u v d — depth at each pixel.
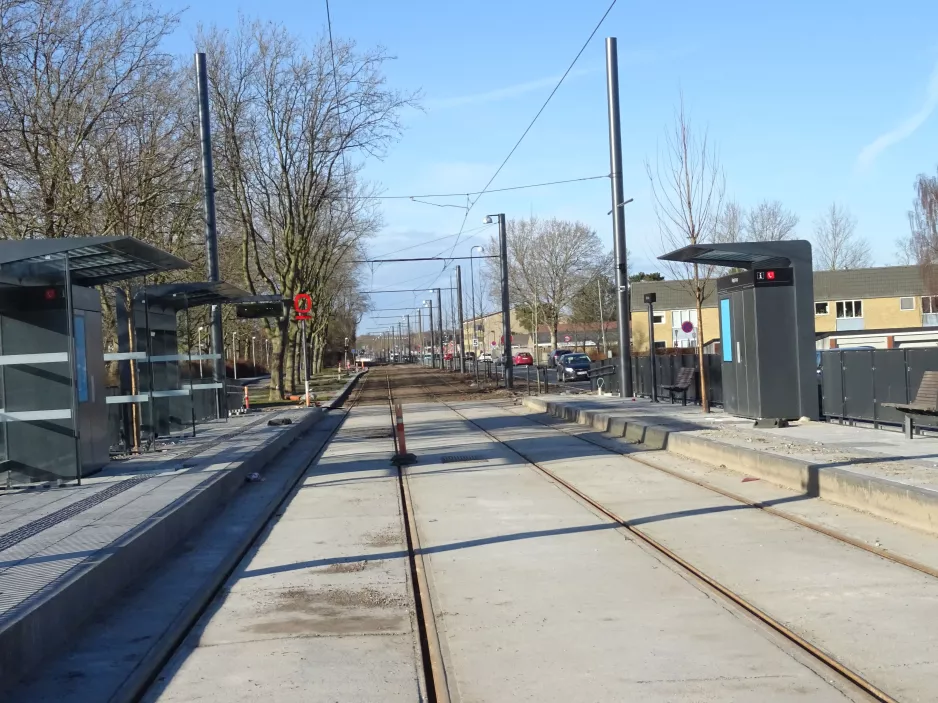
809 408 16.89
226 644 6.39
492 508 11.48
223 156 34.69
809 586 7.20
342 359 123.50
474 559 8.73
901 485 9.48
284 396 41.44
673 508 10.88
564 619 6.65
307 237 41.09
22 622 5.70
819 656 5.62
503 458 16.77
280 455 18.78
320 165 40.06
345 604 7.35
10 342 12.25
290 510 12.08
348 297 85.81
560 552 8.84
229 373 68.19
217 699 5.32
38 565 7.34
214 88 35.22
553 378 57.91
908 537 8.71
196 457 15.37
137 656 6.12
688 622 6.44
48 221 20.03
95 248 11.92
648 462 15.23
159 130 27.45
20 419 11.67
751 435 15.30
